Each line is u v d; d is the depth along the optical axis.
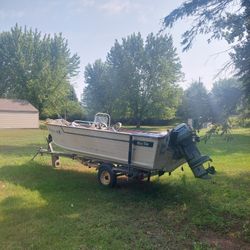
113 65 45.69
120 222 5.05
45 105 48.31
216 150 14.23
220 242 4.39
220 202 6.09
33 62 49.00
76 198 6.32
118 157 7.26
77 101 58.03
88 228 4.75
